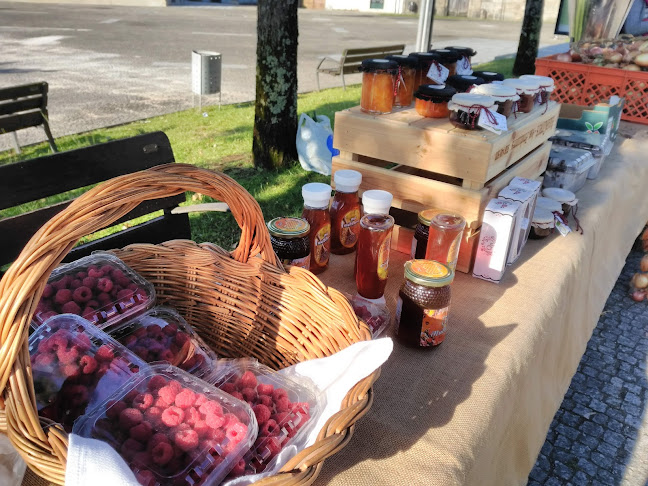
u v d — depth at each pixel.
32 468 0.76
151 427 0.87
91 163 1.84
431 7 4.43
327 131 4.78
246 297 1.28
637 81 3.08
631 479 2.11
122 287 1.25
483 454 1.04
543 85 1.80
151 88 8.31
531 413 1.40
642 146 2.91
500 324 1.36
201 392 0.97
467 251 1.57
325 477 0.90
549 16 23.72
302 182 4.57
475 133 1.49
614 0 3.33
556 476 2.11
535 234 1.80
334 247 1.66
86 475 0.69
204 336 1.36
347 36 15.80
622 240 2.62
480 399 1.10
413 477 0.91
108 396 0.93
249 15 20.73
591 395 2.54
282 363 1.24
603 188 2.29
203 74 6.68
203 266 1.31
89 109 6.97
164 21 17.25
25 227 1.71
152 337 1.18
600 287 2.20
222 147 5.53
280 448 0.93
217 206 1.83
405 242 1.69
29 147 5.34
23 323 0.77
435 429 1.02
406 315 1.22
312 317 1.17
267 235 1.21
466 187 1.52
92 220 0.85
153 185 0.95
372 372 0.92
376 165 1.81
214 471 0.84
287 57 4.54
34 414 0.75
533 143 1.79
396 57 1.73
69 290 1.20
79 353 0.98
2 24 14.86
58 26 14.95
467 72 2.01
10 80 8.20
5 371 0.75
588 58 3.31
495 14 26.20
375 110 1.67
